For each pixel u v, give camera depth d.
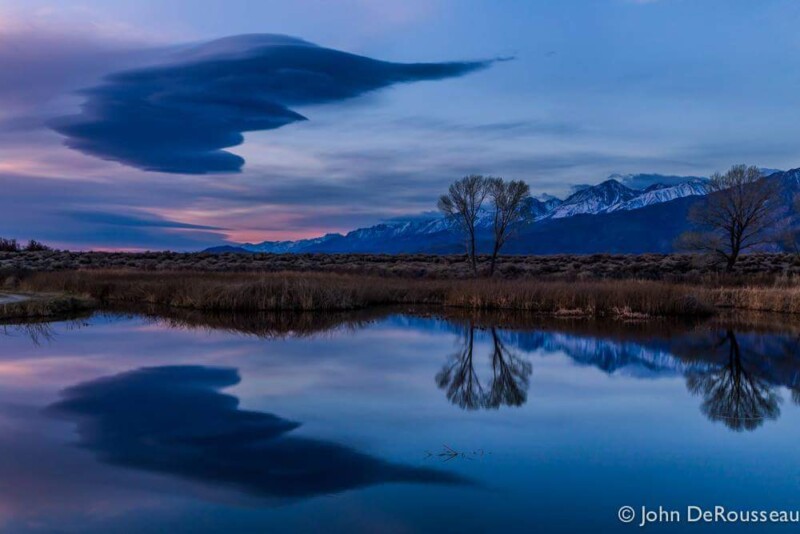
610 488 8.28
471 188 48.19
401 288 35.16
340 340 21.06
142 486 8.13
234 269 55.12
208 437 10.21
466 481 8.43
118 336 21.38
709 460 9.44
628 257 70.19
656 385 14.87
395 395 13.43
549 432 10.82
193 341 20.42
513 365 17.14
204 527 7.03
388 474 8.68
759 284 39.28
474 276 46.56
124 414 11.55
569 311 29.02
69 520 7.18
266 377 15.02
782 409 12.70
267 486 8.18
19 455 9.24
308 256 76.88
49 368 15.87
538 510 7.57
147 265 56.31
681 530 7.08
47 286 34.75
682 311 28.62
